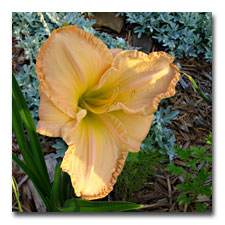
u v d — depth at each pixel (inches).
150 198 19.8
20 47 22.9
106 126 15.0
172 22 25.0
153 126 21.2
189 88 23.6
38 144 15.5
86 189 13.5
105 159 14.3
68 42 13.5
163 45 23.8
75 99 14.1
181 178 20.6
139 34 24.3
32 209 18.9
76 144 13.8
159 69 15.0
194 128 22.4
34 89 21.5
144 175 18.8
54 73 13.4
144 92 15.0
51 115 13.4
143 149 18.9
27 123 15.1
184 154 18.2
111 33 24.9
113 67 14.4
